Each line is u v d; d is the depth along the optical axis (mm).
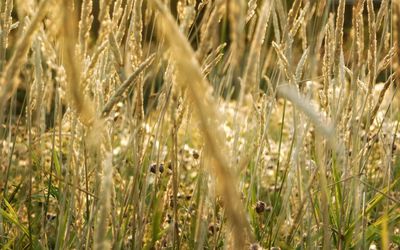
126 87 2158
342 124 3291
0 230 3520
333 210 3555
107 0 2256
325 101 3299
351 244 3461
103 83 2912
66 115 3381
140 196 3328
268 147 4020
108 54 2939
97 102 2771
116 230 3031
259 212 3533
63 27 1382
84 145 2943
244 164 2928
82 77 2258
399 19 2016
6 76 1566
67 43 1395
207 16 2416
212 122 1253
